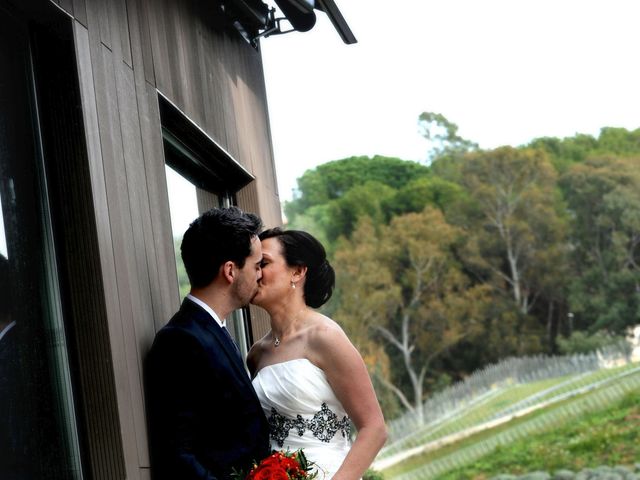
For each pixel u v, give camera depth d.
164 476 2.77
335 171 53.41
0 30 2.49
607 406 30.12
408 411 45.50
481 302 47.12
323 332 3.22
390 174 52.62
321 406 3.21
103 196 2.69
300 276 3.32
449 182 49.56
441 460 30.98
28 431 2.38
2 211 2.39
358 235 49.44
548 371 34.00
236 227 2.89
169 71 3.70
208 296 2.91
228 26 4.96
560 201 48.12
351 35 4.88
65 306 2.57
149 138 3.28
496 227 48.06
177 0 4.01
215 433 2.82
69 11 2.67
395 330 46.81
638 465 25.78
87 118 2.66
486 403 34.12
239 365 2.89
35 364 2.45
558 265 47.53
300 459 2.79
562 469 27.67
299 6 4.39
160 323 3.04
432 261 47.50
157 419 2.78
